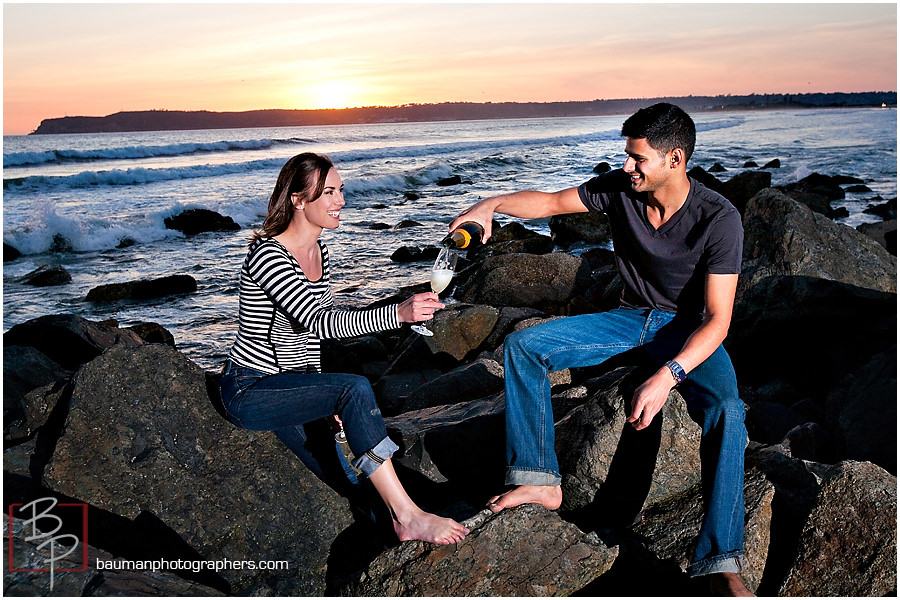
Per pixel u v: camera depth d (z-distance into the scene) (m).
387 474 2.96
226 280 12.10
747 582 2.92
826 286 5.78
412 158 39.25
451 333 6.73
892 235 11.12
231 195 22.39
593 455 3.34
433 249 13.41
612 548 2.95
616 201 3.50
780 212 6.28
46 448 3.40
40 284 11.90
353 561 3.19
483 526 2.92
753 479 3.23
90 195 22.31
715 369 3.08
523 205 3.72
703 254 3.20
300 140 54.69
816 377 5.75
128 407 3.20
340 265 12.89
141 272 12.90
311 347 3.20
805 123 70.88
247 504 3.15
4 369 4.60
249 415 3.06
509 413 3.23
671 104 3.11
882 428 4.27
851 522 2.86
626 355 4.34
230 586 3.04
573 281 8.99
